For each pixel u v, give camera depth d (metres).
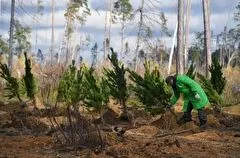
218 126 12.77
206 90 14.98
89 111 13.35
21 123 11.97
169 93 13.13
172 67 53.16
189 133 11.38
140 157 7.88
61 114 13.66
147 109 13.31
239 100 20.72
